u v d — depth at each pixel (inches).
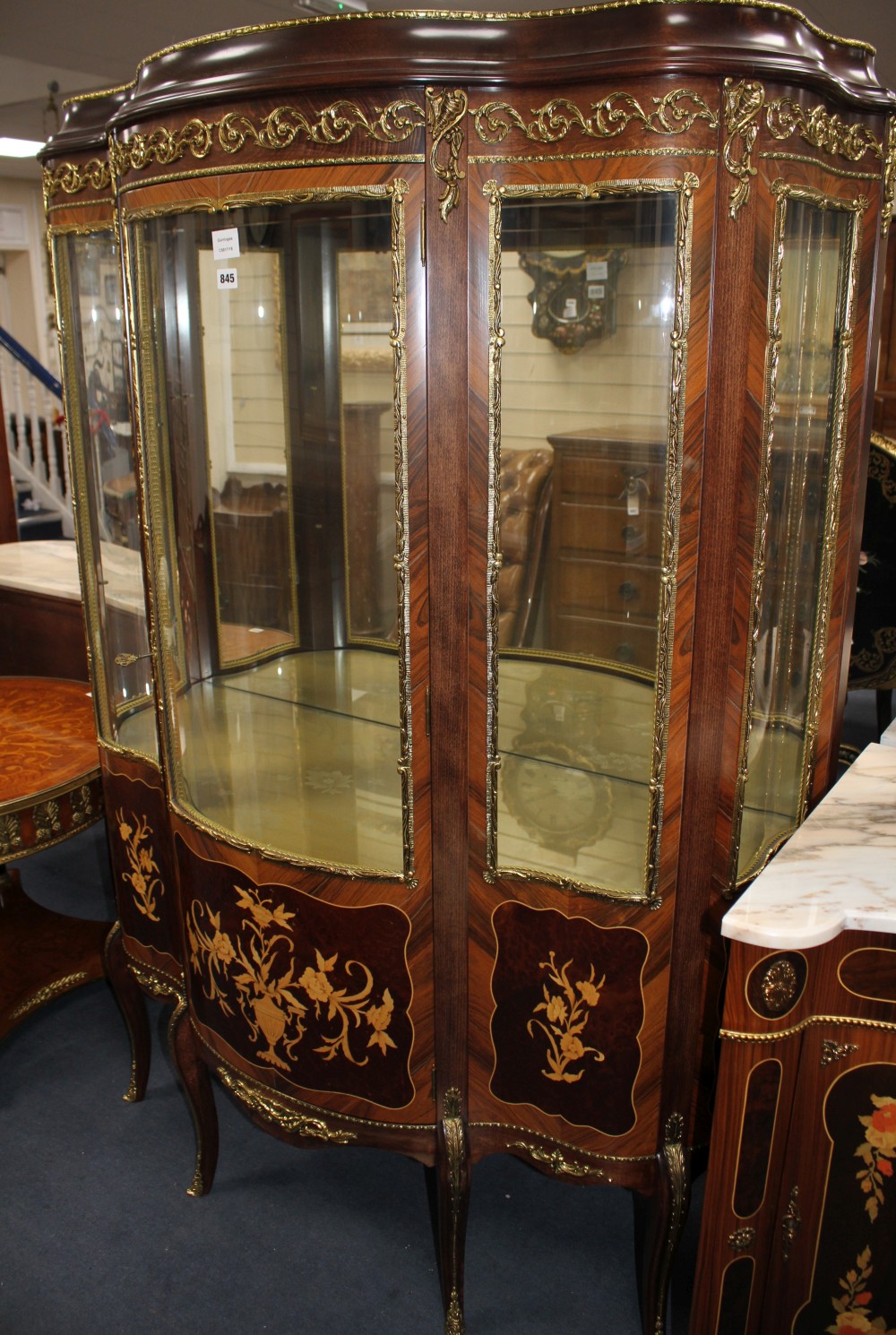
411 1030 51.6
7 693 85.4
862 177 45.8
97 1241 61.4
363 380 44.2
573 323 41.0
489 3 136.0
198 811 55.6
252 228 44.6
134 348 51.1
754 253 40.3
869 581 104.7
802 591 50.1
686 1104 50.5
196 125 44.2
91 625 64.6
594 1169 52.6
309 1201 64.9
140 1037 71.9
